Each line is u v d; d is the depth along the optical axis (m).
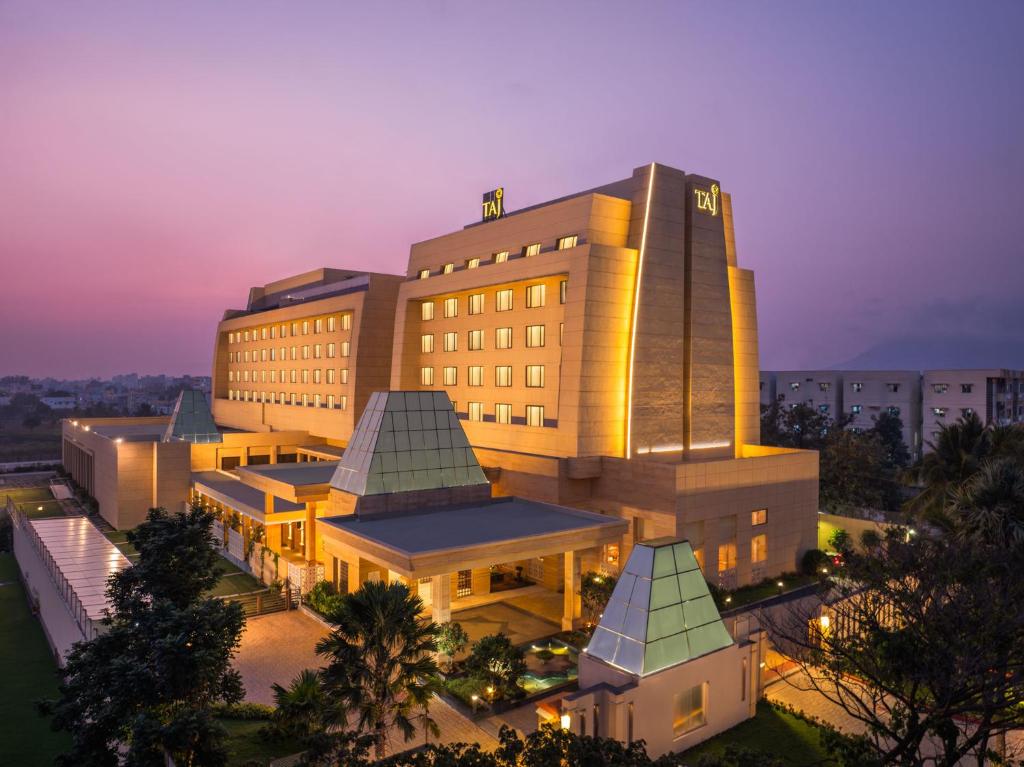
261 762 22.47
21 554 59.25
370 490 40.31
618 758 16.00
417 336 63.06
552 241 49.28
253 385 97.38
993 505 26.16
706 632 24.61
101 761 22.11
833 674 22.03
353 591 36.78
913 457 109.00
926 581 19.56
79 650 23.95
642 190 47.91
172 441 68.19
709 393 50.59
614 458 45.03
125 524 62.94
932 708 18.02
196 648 22.05
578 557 37.16
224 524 53.47
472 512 42.44
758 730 24.61
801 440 80.12
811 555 47.84
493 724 25.89
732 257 54.84
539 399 49.59
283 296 95.62
